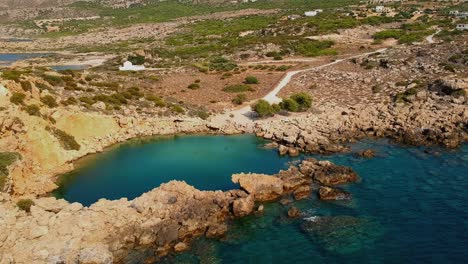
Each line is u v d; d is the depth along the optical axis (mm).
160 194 48031
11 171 50938
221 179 57156
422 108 81812
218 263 39281
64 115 70938
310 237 42719
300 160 63594
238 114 88188
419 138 68875
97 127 74688
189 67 136250
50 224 42406
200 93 104500
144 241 42219
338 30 191875
